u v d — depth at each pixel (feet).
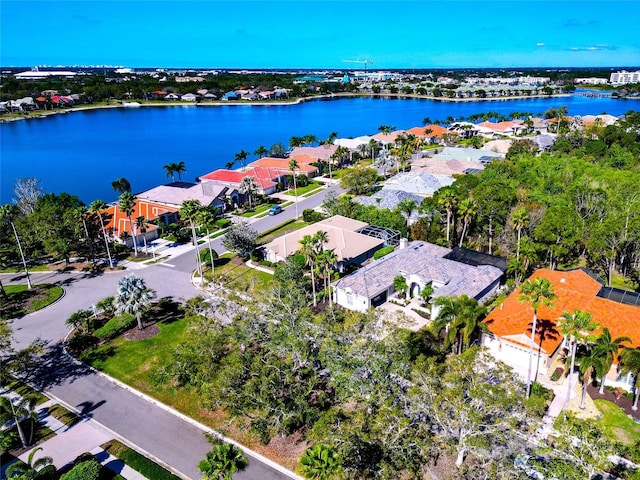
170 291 245.04
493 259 245.45
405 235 295.69
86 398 167.02
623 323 173.78
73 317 204.95
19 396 169.27
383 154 533.55
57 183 509.76
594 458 108.58
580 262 261.85
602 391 156.76
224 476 96.99
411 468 120.16
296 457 136.67
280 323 160.45
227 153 651.66
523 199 280.31
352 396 140.46
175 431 150.00
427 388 125.18
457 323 161.89
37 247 295.69
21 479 113.19
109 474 132.46
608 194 287.69
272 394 138.41
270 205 392.68
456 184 319.68
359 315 158.51
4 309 232.32
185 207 257.14
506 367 127.95
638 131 556.92
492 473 110.52
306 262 245.86
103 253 301.43
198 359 156.35
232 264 273.75
